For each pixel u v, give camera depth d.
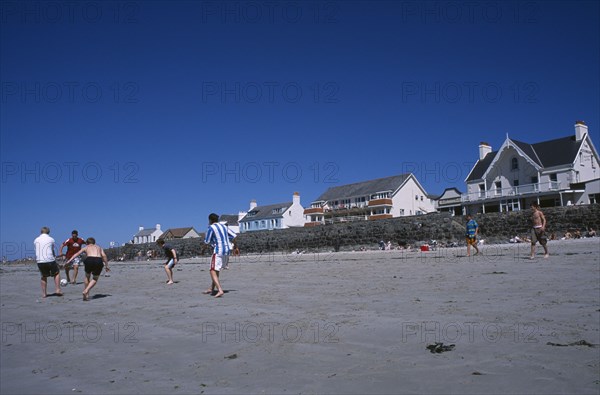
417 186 73.31
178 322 7.08
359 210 72.25
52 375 4.83
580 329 5.36
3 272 32.09
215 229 10.09
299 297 8.94
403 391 3.79
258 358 4.96
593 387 3.66
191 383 4.31
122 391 4.21
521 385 3.78
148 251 61.41
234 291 10.59
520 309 6.60
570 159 48.59
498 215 34.62
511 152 53.06
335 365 4.57
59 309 9.35
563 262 12.30
